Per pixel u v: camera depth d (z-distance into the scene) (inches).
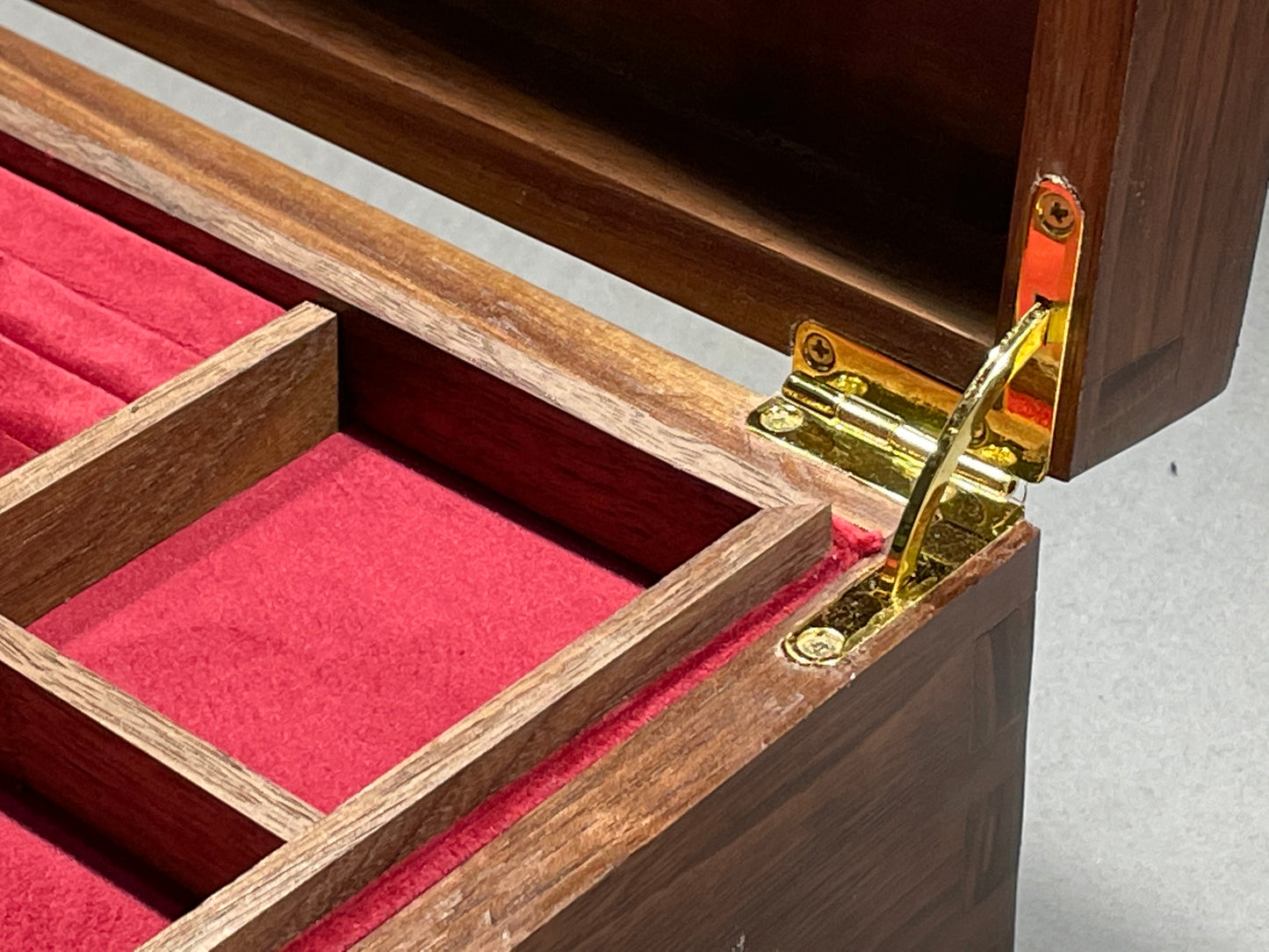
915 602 35.6
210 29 46.3
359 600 41.1
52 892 37.8
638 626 34.1
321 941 30.6
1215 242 36.2
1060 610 59.8
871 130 40.6
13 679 35.8
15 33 49.4
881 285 38.0
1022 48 37.0
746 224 39.7
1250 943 51.6
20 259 44.9
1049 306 34.7
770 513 36.3
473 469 42.8
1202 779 55.6
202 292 43.8
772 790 33.7
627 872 31.5
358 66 43.9
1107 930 52.0
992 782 40.8
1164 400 37.7
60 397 42.5
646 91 43.6
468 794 32.1
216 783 33.4
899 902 39.8
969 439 35.1
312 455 43.8
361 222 43.8
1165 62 32.0
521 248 64.4
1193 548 61.4
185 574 41.6
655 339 61.1
